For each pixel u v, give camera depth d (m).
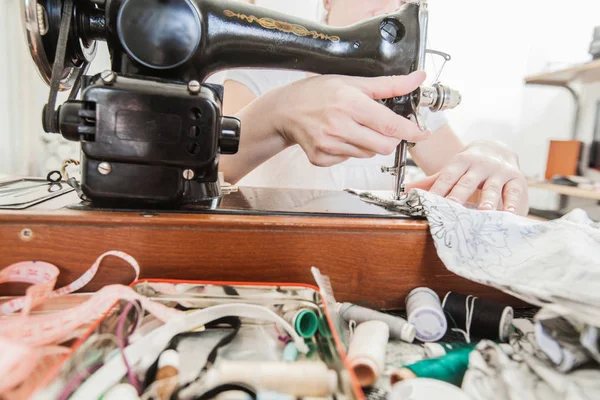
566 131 2.30
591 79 2.03
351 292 0.48
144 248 0.43
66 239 0.41
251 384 0.26
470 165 0.69
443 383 0.31
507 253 0.46
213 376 0.27
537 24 2.27
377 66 0.61
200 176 0.50
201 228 0.43
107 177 0.47
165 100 0.45
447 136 1.42
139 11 0.46
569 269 0.39
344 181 1.49
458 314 0.42
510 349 0.37
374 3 1.12
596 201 2.05
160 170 0.48
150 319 0.36
